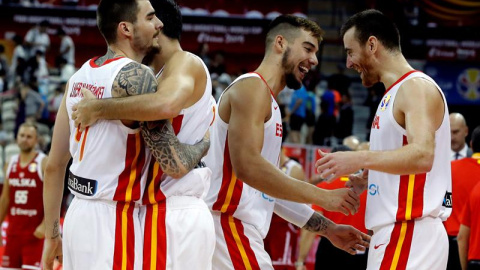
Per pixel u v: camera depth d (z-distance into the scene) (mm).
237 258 4930
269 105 4863
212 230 4066
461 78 18984
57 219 4344
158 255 3873
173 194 3973
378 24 4766
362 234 5363
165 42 4348
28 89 16781
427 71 19062
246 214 4992
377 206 4613
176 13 4387
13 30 20688
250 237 5012
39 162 10070
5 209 10219
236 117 4738
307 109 16375
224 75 17594
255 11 21078
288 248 8906
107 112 3771
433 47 19062
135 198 3881
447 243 4574
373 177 4656
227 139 4914
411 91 4426
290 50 5066
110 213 3857
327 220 5430
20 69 18062
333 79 16703
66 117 4168
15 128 16141
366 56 4789
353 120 16734
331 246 7516
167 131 3861
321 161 4211
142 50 4082
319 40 5195
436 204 4477
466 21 19016
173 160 3848
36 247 10047
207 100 4172
